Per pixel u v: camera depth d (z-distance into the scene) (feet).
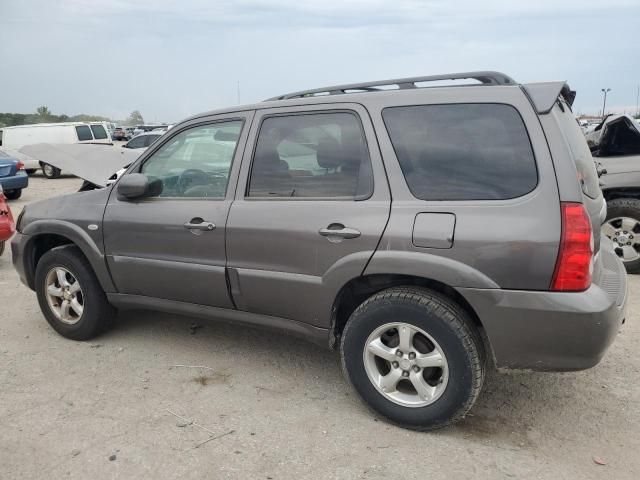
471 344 9.16
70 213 13.70
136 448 9.51
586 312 8.41
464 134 9.36
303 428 10.16
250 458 9.23
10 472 8.89
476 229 8.89
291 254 10.59
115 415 10.62
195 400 11.23
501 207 8.85
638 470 8.90
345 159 10.32
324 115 10.66
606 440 9.77
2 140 73.26
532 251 8.55
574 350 8.67
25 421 10.39
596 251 9.15
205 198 11.89
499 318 8.89
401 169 9.72
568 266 8.43
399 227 9.45
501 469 8.91
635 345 13.78
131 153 19.70
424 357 9.61
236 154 11.57
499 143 9.07
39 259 14.99
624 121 19.66
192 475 8.79
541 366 8.97
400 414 9.94
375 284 10.23
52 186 58.18
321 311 10.52
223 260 11.47
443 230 9.10
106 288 13.53
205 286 11.87
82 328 14.11
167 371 12.60
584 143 10.61
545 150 8.73
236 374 12.45
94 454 9.34
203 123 12.26
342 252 9.99
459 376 9.25
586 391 11.55
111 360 13.17
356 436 9.87
